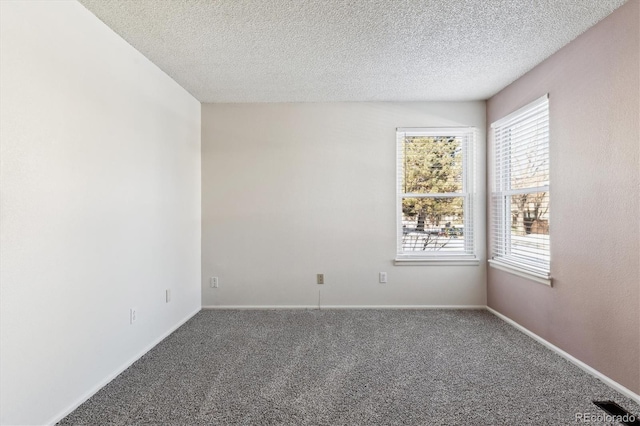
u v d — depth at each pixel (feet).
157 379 7.39
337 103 12.66
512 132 11.02
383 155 12.64
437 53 8.73
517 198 10.75
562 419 5.96
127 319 8.03
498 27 7.48
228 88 11.23
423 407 6.33
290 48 8.46
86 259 6.69
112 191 7.51
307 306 12.72
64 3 6.15
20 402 5.30
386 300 12.67
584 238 7.68
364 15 7.03
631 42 6.44
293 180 12.69
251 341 9.50
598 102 7.24
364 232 12.66
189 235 11.64
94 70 6.95
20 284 5.31
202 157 12.69
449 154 12.76
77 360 6.42
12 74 5.18
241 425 5.83
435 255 12.76
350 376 7.50
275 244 12.71
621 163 6.70
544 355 8.54
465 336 9.84
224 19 7.15
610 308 7.00
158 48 8.41
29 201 5.46
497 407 6.32
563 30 7.57
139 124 8.61
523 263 10.38
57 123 6.01
